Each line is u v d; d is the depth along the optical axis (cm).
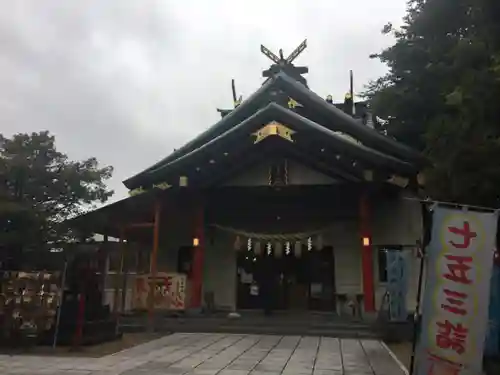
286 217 2444
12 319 1467
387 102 2205
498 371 1079
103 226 1903
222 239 2520
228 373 1124
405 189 2180
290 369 1181
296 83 2553
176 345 1580
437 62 1733
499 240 1095
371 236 2198
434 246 880
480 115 1143
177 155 2562
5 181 1536
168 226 2553
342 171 2130
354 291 2341
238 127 2145
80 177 1612
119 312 2092
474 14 1289
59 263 1547
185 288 2206
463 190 1249
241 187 2247
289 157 2216
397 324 1786
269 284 2478
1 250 1516
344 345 1603
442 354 843
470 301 838
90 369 1159
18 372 1116
